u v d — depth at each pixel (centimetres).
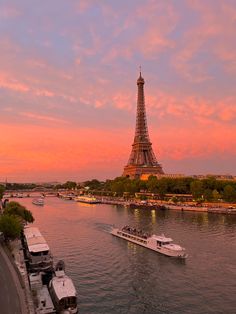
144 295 8094
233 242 13300
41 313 6556
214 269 10056
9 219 10856
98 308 7325
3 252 9600
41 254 9569
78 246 13088
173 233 15250
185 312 7194
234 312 7194
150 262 10862
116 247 12988
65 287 7300
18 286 6856
